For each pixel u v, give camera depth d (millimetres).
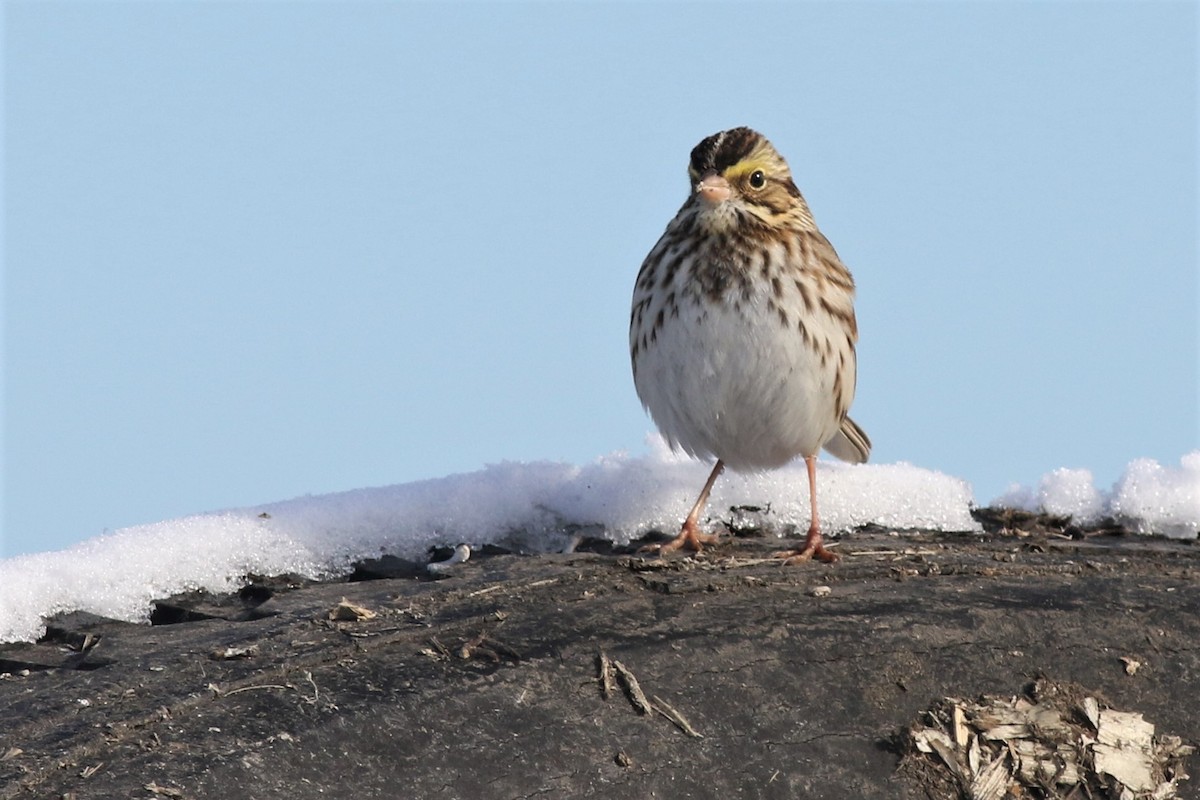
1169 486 13883
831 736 9750
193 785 8430
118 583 11375
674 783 9250
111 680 9500
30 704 9219
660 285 12828
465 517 13016
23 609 10906
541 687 9609
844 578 11414
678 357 12766
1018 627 10695
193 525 12172
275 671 9562
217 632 10367
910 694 10102
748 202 12625
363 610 10500
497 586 10938
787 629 10375
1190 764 10047
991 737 9938
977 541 13023
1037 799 9766
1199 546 12961
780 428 12883
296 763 8734
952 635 10531
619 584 11039
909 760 9750
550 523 13266
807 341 12688
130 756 8633
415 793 8750
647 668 9875
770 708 9805
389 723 9117
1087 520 13945
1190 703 10375
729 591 10977
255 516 12477
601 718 9484
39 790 8305
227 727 8945
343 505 12797
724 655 10070
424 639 10047
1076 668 10453
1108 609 11000
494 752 9094
